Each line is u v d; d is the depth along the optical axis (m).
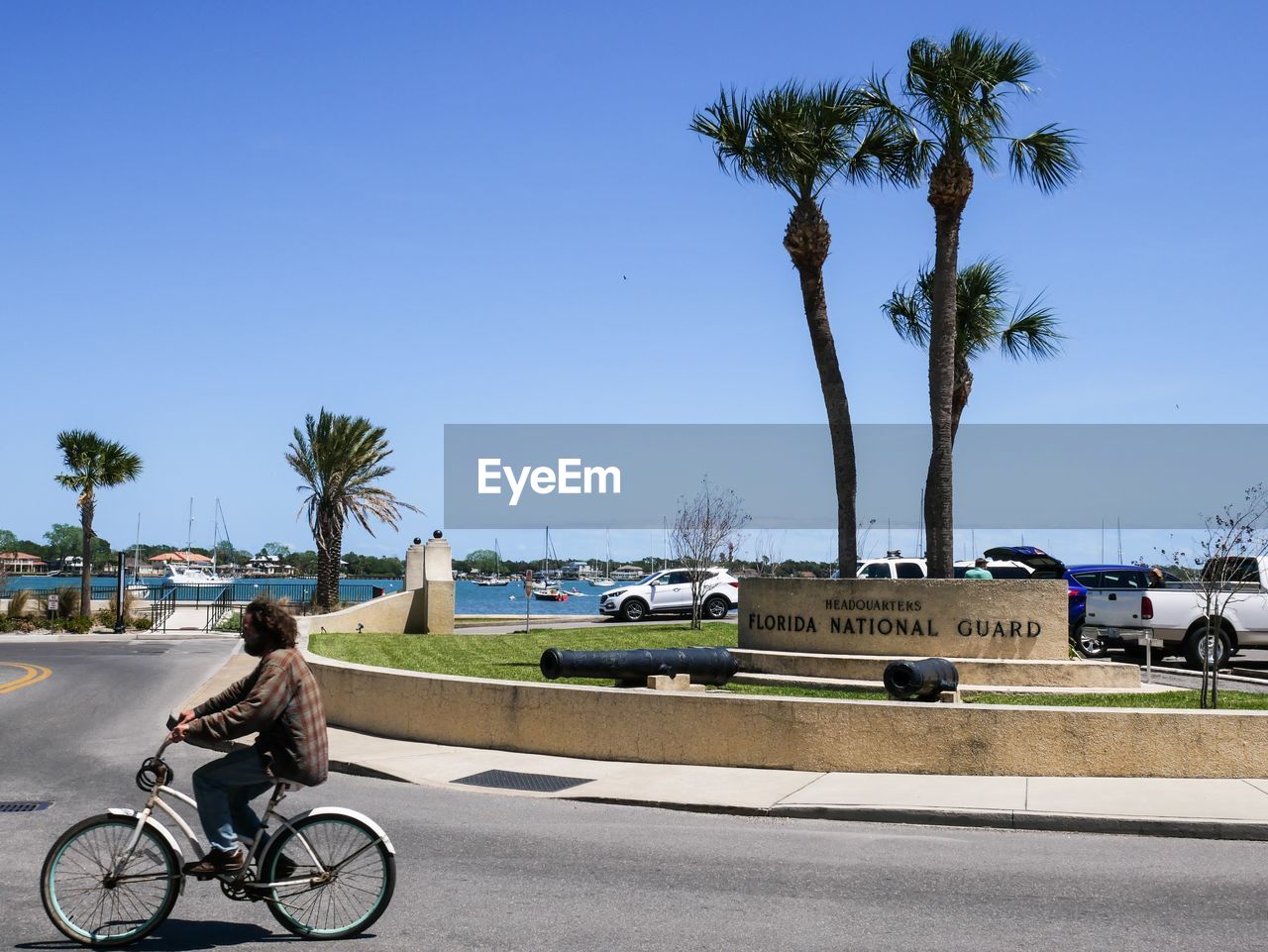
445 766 12.84
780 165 20.39
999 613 16.72
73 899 6.59
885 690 15.75
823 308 20.95
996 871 8.43
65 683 22.08
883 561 26.23
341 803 10.96
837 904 7.43
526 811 10.66
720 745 12.65
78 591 44.66
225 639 37.06
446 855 8.75
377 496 50.66
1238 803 10.43
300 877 6.64
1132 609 20.56
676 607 35.16
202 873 6.56
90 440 46.12
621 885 7.88
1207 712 11.80
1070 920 7.11
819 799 10.79
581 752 13.25
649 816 10.52
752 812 10.61
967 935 6.77
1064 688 15.84
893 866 8.56
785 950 6.44
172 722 6.61
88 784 11.90
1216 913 7.32
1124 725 11.80
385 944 6.48
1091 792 10.98
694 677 15.92
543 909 7.22
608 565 127.12
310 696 6.68
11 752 14.00
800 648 17.66
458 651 22.72
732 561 36.59
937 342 19.56
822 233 20.88
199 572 109.88
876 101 20.64
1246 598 20.11
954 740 11.99
